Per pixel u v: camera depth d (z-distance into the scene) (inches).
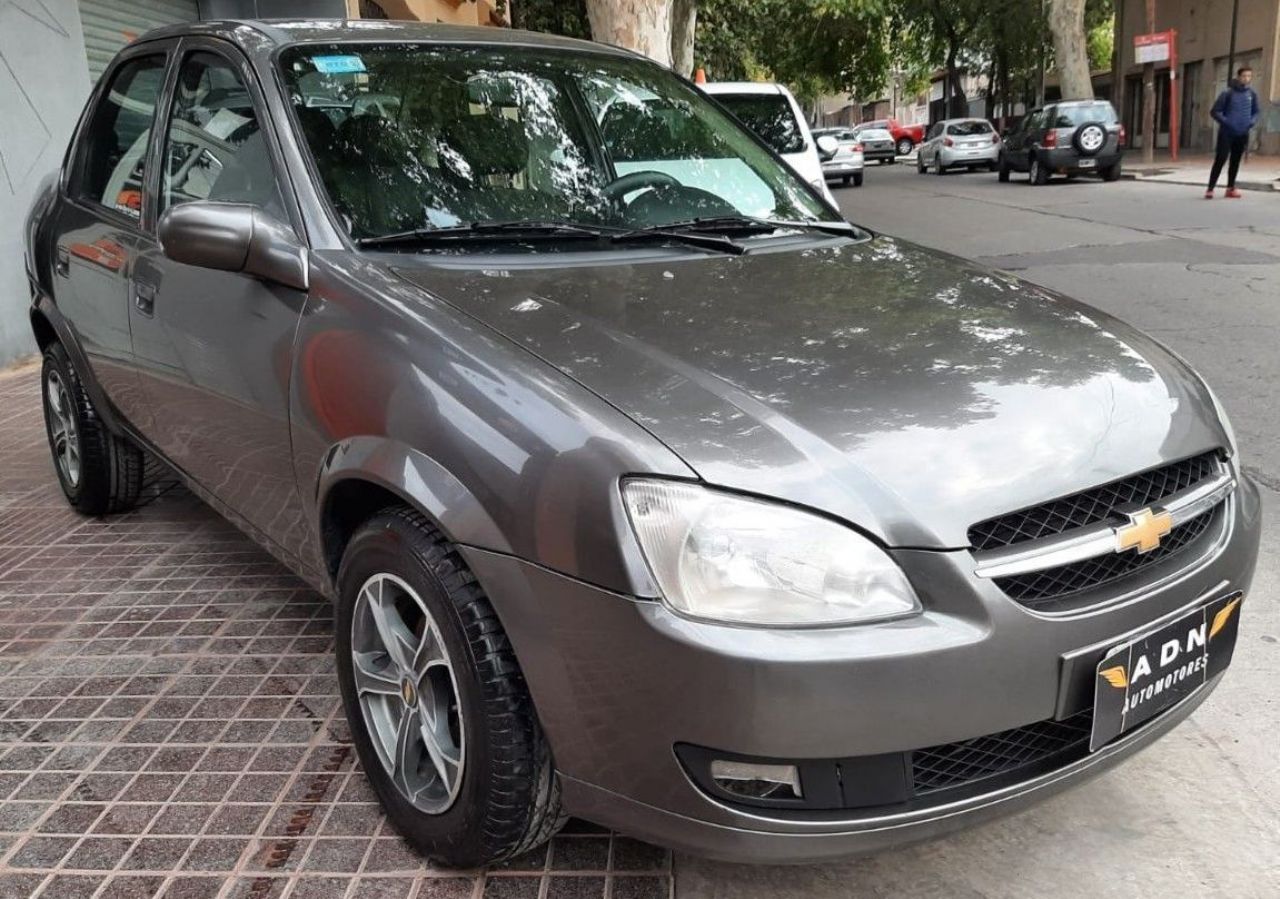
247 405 105.9
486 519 75.8
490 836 81.4
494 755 78.4
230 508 121.7
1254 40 1048.8
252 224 98.3
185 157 126.1
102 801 99.3
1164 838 93.7
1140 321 295.9
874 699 67.9
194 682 120.9
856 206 753.6
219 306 109.3
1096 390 84.0
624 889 86.7
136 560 155.9
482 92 121.4
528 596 74.0
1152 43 970.1
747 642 67.1
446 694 86.6
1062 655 72.5
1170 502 80.7
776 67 1742.1
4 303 292.7
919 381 80.6
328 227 101.0
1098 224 538.3
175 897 86.5
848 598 68.8
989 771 75.2
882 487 71.1
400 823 90.9
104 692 119.0
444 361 82.4
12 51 292.5
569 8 839.7
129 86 148.3
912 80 2539.4
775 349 83.7
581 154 123.0
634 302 91.7
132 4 371.6
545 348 81.7
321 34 121.9
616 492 70.1
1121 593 76.0
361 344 89.4
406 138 112.0
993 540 72.1
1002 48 1519.4
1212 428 89.0
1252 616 132.3
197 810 97.7
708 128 138.6
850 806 70.8
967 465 73.5
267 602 141.5
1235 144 618.5
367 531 87.4
